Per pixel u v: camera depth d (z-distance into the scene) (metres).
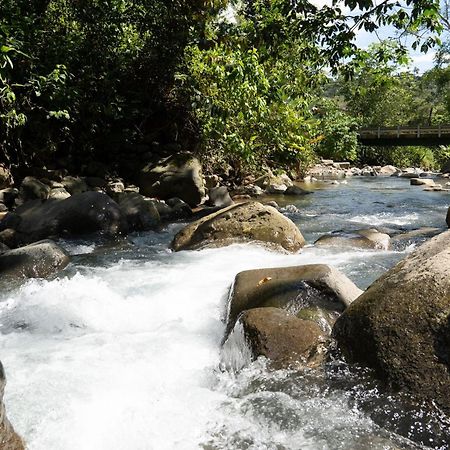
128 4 11.34
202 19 11.06
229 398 2.76
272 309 3.28
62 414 2.56
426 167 29.89
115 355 3.33
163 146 11.92
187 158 10.31
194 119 12.07
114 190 9.95
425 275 2.83
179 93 11.77
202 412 2.62
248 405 2.65
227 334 3.55
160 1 10.99
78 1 10.66
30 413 2.55
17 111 9.05
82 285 4.66
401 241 6.31
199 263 5.48
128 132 11.48
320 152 21.58
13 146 9.62
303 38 8.27
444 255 2.93
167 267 5.39
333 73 7.71
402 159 28.94
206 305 4.18
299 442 2.33
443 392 2.40
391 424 2.40
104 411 2.62
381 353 2.66
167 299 4.34
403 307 2.74
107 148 11.38
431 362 2.51
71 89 9.31
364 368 2.71
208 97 10.91
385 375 2.60
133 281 4.88
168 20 11.29
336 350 2.90
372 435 2.35
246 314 3.25
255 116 11.01
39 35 9.70
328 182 16.61
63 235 6.64
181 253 5.99
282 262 5.39
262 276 3.97
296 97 12.88
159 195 9.81
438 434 2.29
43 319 3.98
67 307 4.12
